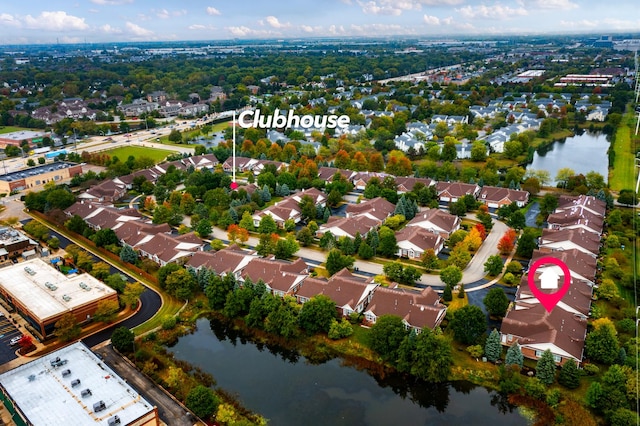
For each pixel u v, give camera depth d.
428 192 171.12
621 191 166.12
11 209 175.88
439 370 85.31
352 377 90.00
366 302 108.88
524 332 93.56
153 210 169.88
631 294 111.75
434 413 81.62
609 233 143.12
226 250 126.50
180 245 133.25
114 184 190.88
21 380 79.12
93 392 76.19
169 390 85.12
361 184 193.00
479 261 129.88
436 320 97.69
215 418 78.75
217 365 93.62
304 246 142.12
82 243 146.12
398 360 89.00
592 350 88.94
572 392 82.94
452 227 147.12
